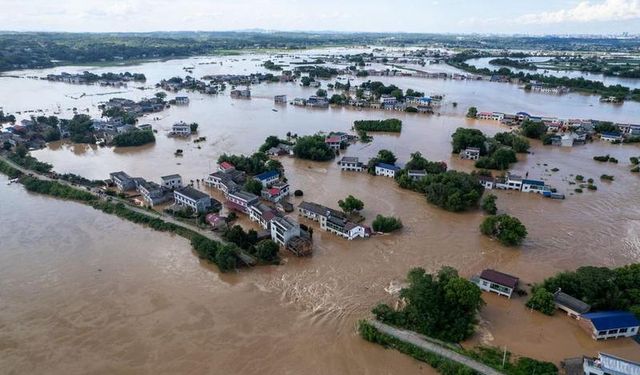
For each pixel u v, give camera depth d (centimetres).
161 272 7856
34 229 9325
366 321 6419
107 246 8706
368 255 8431
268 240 8250
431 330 6144
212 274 7819
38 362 5809
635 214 10344
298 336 6281
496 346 6044
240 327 6469
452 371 5522
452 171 11738
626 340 6234
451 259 8300
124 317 6669
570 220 10006
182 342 6172
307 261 8200
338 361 5825
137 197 11012
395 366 5734
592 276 6931
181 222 9544
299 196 11225
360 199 11088
